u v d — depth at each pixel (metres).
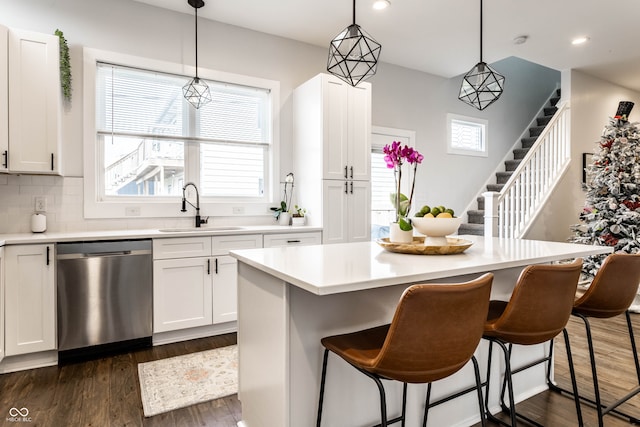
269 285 1.61
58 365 2.65
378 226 4.93
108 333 2.80
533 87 6.66
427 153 5.30
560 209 5.17
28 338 2.55
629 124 4.49
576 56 4.80
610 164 4.46
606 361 2.74
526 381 2.31
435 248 1.85
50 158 2.83
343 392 1.63
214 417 2.03
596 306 1.89
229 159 3.94
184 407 2.12
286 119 4.18
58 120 2.86
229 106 3.92
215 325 3.27
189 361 2.71
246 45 3.96
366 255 1.89
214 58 3.79
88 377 2.47
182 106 3.69
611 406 1.98
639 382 2.13
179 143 3.70
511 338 1.58
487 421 2.07
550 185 5.11
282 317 1.50
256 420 1.76
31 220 2.96
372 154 4.86
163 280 2.98
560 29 4.00
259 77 4.01
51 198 3.11
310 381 1.55
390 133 4.95
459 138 5.75
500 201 4.63
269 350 1.61
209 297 3.16
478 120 5.86
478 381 1.47
